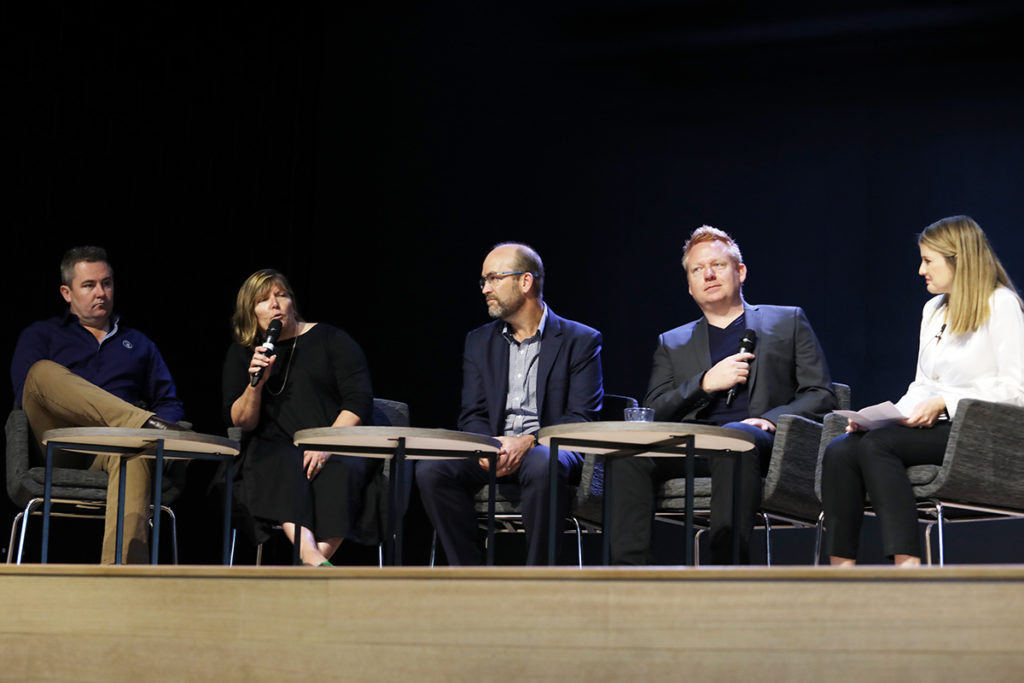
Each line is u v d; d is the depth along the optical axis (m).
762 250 5.89
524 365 4.43
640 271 6.05
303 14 6.47
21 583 2.48
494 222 6.29
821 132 5.87
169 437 3.42
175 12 5.90
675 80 6.12
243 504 4.29
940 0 5.73
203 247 5.93
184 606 2.33
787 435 3.72
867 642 1.88
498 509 4.16
